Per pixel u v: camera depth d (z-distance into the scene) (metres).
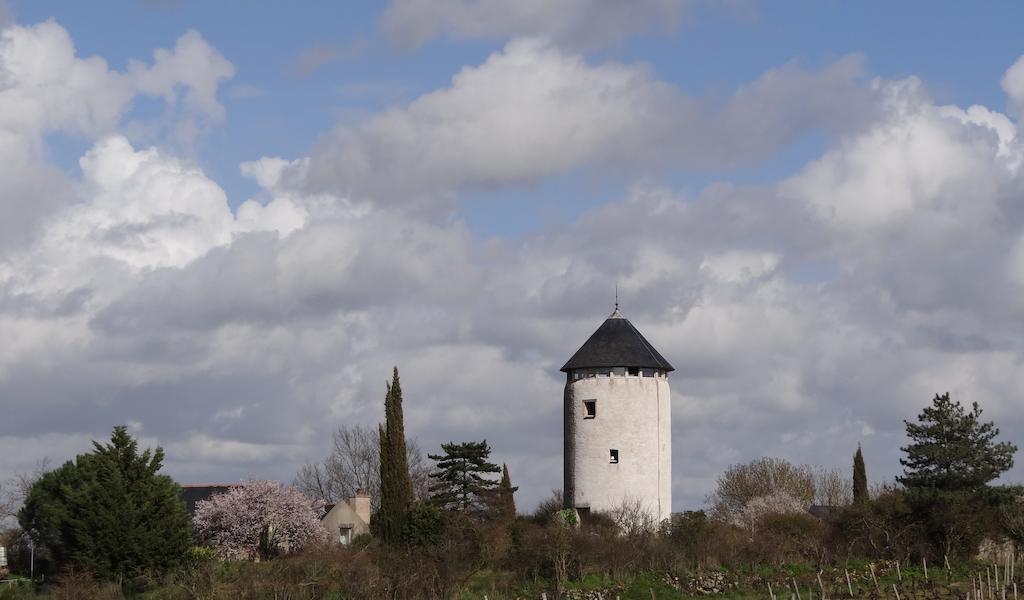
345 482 131.50
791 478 135.38
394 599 61.16
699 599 65.06
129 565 68.88
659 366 95.31
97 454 71.69
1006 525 75.56
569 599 63.41
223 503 90.00
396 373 85.88
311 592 60.78
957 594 62.28
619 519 85.06
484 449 97.88
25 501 89.81
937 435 91.31
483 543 72.38
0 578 79.06
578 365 95.25
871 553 76.69
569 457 95.38
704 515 80.88
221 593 60.16
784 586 67.56
